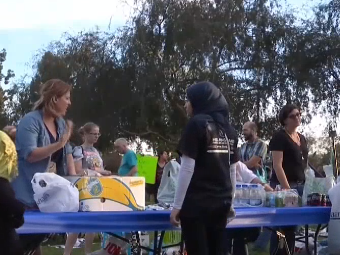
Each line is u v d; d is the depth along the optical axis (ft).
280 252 18.44
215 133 12.50
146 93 73.26
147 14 74.33
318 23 77.82
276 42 76.43
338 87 76.02
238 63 76.84
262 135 76.38
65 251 23.26
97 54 76.18
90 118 75.41
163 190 16.55
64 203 12.87
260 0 76.07
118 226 12.82
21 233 11.85
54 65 77.36
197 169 12.34
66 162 14.94
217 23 72.69
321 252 20.88
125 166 28.71
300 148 19.11
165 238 20.03
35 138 13.43
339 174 18.84
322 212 15.85
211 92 12.88
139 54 73.36
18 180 13.46
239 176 17.99
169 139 77.15
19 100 83.61
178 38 71.87
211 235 12.67
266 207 15.89
